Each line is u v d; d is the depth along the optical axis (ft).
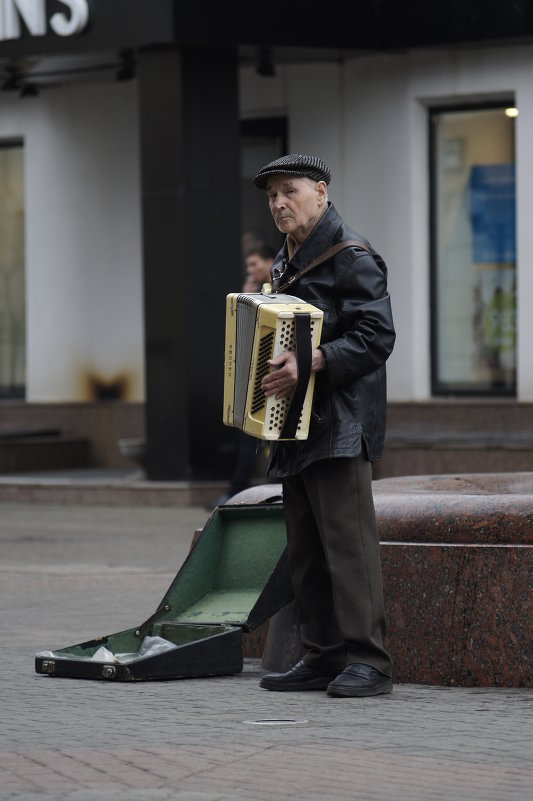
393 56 108.99
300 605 42.63
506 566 42.37
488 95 106.93
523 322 105.60
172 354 103.04
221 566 48.01
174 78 102.37
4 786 31.32
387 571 43.73
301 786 30.99
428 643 43.06
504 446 101.50
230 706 39.88
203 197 102.89
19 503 107.76
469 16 103.65
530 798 29.91
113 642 46.55
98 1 102.73
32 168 124.57
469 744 34.94
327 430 40.09
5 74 114.11
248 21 101.60
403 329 109.81
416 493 46.16
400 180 109.60
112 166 121.70
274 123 115.96
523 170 105.50
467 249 109.91
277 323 38.83
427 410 107.55
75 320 123.54
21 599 62.54
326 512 40.78
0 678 44.52
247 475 90.12
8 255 128.57
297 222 41.09
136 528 90.48
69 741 35.60
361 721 37.65
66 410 123.34
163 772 32.27
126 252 121.70
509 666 42.24
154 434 104.01
